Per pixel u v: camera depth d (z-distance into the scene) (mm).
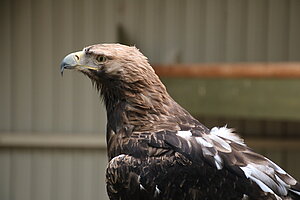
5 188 12914
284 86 8898
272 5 12102
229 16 12219
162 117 5320
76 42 12445
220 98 9680
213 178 4836
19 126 12758
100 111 12617
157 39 12422
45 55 12531
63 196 12867
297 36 12086
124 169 5074
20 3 12445
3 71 12602
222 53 12281
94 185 12812
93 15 12391
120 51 5355
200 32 12312
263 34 12164
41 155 12844
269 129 12320
